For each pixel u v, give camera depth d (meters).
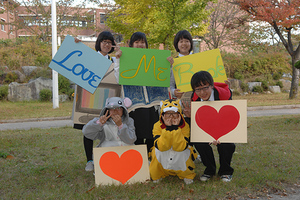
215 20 21.14
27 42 20.69
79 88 4.05
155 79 3.84
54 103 13.73
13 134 7.11
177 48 4.38
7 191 3.28
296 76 16.84
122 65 3.78
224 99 3.47
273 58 22.91
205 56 3.92
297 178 3.63
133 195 3.05
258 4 14.27
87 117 4.05
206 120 3.33
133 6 15.96
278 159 4.43
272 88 20.84
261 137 6.28
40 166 4.24
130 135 3.51
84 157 4.78
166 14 13.72
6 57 18.31
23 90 15.89
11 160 4.54
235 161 4.43
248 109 13.45
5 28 32.28
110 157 3.51
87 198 2.99
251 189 3.26
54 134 6.89
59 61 3.76
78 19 24.75
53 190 3.27
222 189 3.23
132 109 3.82
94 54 3.78
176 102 3.39
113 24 16.83
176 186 3.35
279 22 14.20
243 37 20.75
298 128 7.34
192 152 3.56
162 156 3.41
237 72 21.27
